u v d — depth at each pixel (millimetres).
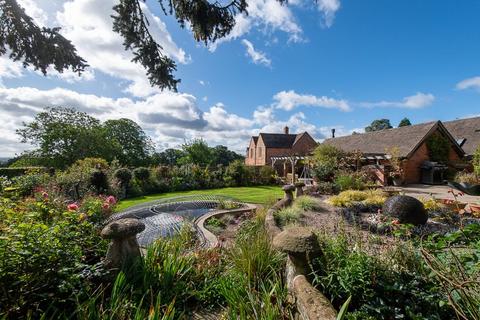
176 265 2947
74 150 24328
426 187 15508
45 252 2123
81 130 25000
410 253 2457
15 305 1941
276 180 20828
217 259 3518
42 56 3533
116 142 29062
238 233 5141
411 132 18781
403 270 2318
